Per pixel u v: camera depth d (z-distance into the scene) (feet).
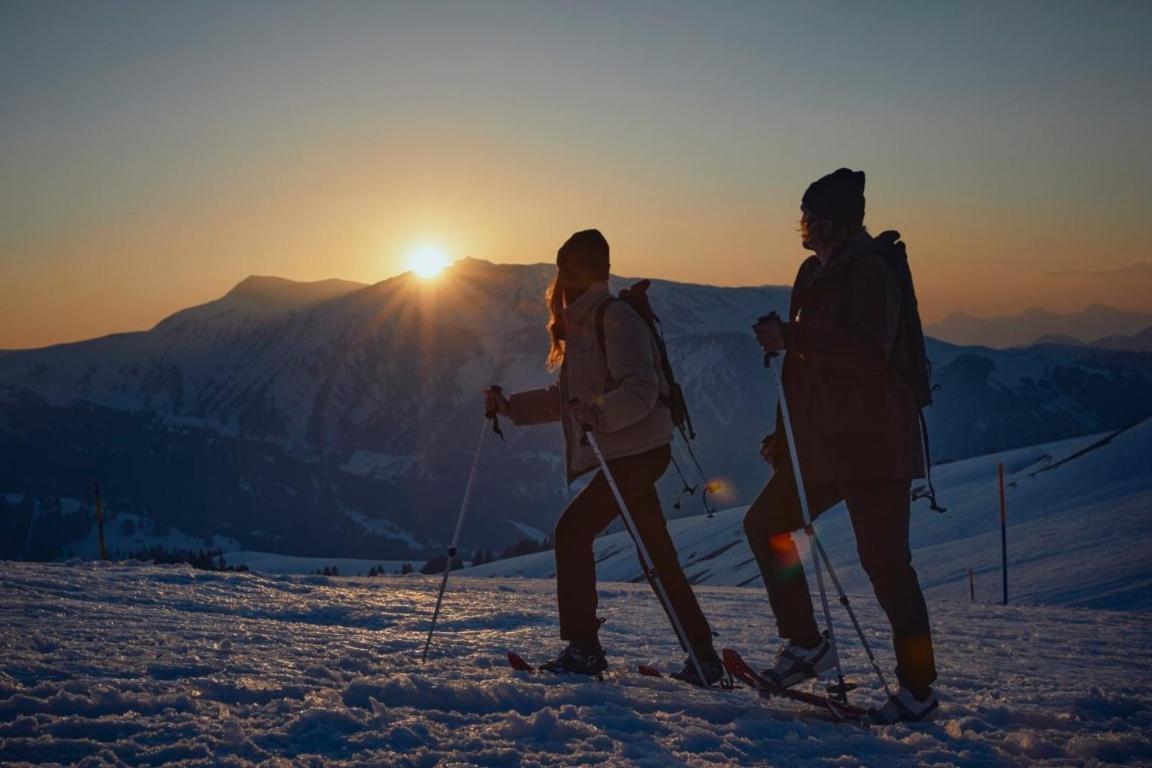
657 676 18.21
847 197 15.38
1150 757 13.39
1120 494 379.96
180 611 26.43
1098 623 44.65
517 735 12.50
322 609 29.81
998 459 562.66
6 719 11.79
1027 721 15.78
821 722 14.47
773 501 15.97
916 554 338.54
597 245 18.15
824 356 14.38
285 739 11.66
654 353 17.58
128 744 10.92
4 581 28.22
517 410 19.45
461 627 28.30
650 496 17.74
